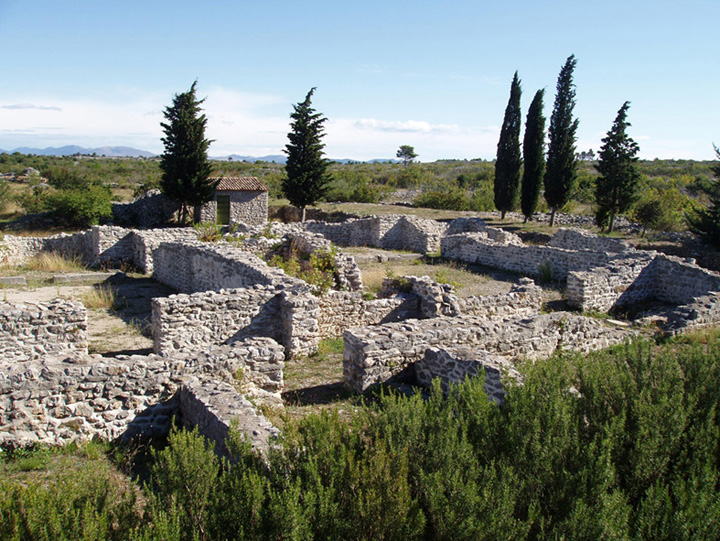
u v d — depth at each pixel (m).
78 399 7.16
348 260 16.72
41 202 36.94
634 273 19.33
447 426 5.97
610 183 31.78
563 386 7.55
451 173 91.94
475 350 9.50
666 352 8.77
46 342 11.45
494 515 4.70
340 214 39.47
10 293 18.14
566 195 35.12
